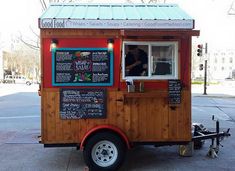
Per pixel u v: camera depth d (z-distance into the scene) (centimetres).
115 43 688
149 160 773
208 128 1224
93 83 689
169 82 700
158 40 693
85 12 730
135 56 697
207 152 845
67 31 680
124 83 691
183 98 705
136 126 698
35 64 8325
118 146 675
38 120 1454
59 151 856
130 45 694
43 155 819
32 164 743
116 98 693
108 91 691
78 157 799
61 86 685
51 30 677
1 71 9244
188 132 707
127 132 696
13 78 7762
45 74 682
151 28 672
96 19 670
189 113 706
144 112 699
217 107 2158
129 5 808
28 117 1560
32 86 5778
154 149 873
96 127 681
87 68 687
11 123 1362
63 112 685
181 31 673
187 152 801
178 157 799
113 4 816
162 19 673
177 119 705
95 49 685
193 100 2777
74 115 686
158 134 703
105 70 689
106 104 691
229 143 952
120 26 672
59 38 680
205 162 757
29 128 1221
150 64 698
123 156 679
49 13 712
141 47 697
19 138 1023
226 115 1706
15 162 759
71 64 684
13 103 2334
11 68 9312
